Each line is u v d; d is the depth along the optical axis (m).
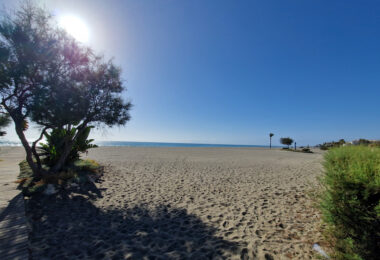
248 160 15.90
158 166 11.30
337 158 2.86
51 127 6.25
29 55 5.16
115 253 2.67
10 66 5.12
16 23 5.32
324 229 3.12
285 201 5.02
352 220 2.09
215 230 3.41
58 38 5.97
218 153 24.86
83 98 6.29
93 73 7.05
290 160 16.17
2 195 4.63
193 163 13.23
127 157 16.16
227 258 2.58
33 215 3.75
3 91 5.30
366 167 2.07
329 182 2.41
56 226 3.40
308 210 4.32
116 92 7.87
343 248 2.29
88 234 3.18
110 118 7.54
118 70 7.74
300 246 2.81
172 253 2.70
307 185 6.76
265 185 6.83
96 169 8.41
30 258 2.47
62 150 8.52
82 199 4.82
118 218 3.85
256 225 3.60
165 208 4.46
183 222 3.73
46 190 4.97
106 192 5.55
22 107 5.69
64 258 2.52
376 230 1.94
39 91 5.34
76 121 6.84
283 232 3.30
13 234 2.93
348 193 2.11
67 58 6.12
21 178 6.23
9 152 18.69
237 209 4.45
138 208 4.41
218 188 6.38
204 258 2.59
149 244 2.93
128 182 6.89
